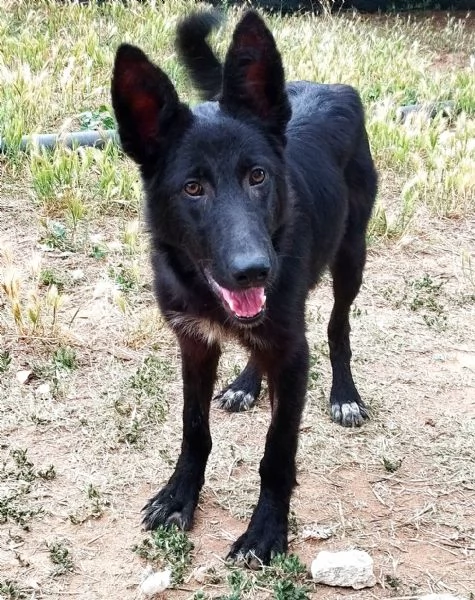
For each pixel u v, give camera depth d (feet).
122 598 3.44
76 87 8.79
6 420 4.52
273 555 3.64
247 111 3.58
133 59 3.37
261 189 3.45
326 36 11.66
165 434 4.49
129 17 11.84
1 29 10.31
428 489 4.18
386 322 5.75
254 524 3.73
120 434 4.45
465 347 5.53
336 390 4.83
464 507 4.06
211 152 3.39
